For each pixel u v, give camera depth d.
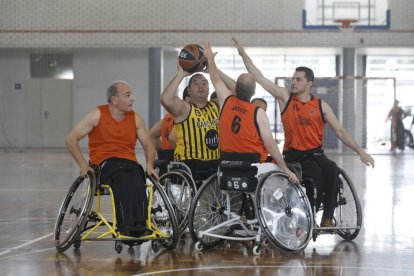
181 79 7.66
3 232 8.20
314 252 6.99
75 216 7.00
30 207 10.55
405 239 7.77
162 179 7.62
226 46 25.23
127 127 7.08
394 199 11.62
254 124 6.91
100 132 7.02
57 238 6.91
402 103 27.72
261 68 28.16
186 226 7.43
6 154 23.66
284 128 7.58
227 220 7.14
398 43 25.03
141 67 26.64
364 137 26.16
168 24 25.30
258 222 6.83
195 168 7.70
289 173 6.85
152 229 6.94
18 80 27.16
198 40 25.22
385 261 6.53
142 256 6.77
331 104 25.86
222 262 6.46
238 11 25.16
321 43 25.16
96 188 6.84
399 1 24.95
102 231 8.25
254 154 6.91
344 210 7.80
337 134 7.54
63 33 25.48
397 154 24.16
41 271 6.07
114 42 25.45
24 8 25.50
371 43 25.06
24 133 27.33
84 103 27.02
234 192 7.16
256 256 6.77
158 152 8.81
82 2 25.41
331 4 25.09
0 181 14.70
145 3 25.31
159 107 25.56
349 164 19.67
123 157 7.01
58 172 16.88
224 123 6.98
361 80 26.33
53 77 27.12
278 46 25.25
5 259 6.59
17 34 25.56
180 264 6.37
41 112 27.23
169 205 6.97
